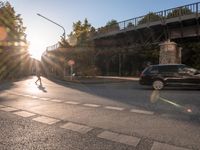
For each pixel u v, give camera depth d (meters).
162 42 35.12
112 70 66.75
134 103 12.60
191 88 21.17
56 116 9.43
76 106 11.77
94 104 12.37
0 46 54.25
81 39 50.91
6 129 7.58
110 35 41.88
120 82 32.97
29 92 19.55
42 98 15.20
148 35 37.12
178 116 9.26
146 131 7.25
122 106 11.66
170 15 33.34
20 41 56.97
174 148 5.83
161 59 34.16
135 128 7.58
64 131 7.33
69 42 50.25
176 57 34.28
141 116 9.28
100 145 6.10
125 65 67.62
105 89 21.94
